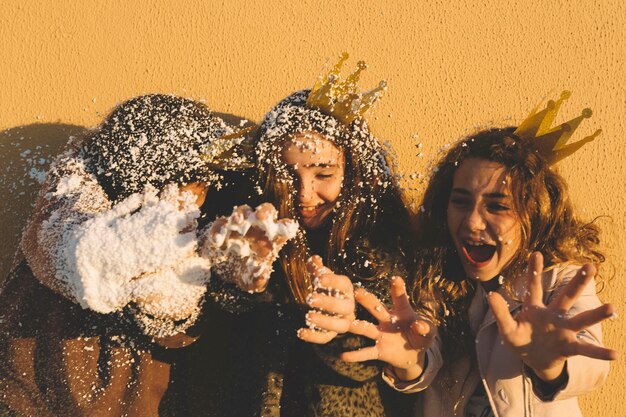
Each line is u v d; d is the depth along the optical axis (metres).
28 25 1.65
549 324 1.07
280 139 1.30
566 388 1.17
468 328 1.38
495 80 1.64
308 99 1.31
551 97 1.63
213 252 1.14
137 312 1.21
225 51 1.64
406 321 1.19
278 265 1.32
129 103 1.35
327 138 1.29
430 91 1.63
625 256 1.59
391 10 1.65
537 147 1.34
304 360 1.32
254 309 1.35
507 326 1.08
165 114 1.33
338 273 1.34
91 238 1.14
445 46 1.64
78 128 1.62
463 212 1.32
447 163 1.38
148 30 1.65
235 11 1.66
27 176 1.59
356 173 1.34
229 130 1.39
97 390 1.30
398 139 1.62
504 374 1.29
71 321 1.31
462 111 1.63
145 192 1.22
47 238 1.24
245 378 1.33
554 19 1.65
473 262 1.32
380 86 1.33
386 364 1.27
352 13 1.66
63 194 1.29
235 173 1.40
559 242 1.34
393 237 1.39
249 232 1.07
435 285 1.40
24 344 1.30
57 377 1.29
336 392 1.27
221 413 1.47
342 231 1.34
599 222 1.60
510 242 1.29
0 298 1.33
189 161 1.30
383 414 1.32
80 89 1.63
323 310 1.15
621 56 1.64
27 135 1.61
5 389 1.28
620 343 1.57
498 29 1.65
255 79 1.64
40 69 1.63
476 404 1.36
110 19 1.65
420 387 1.29
